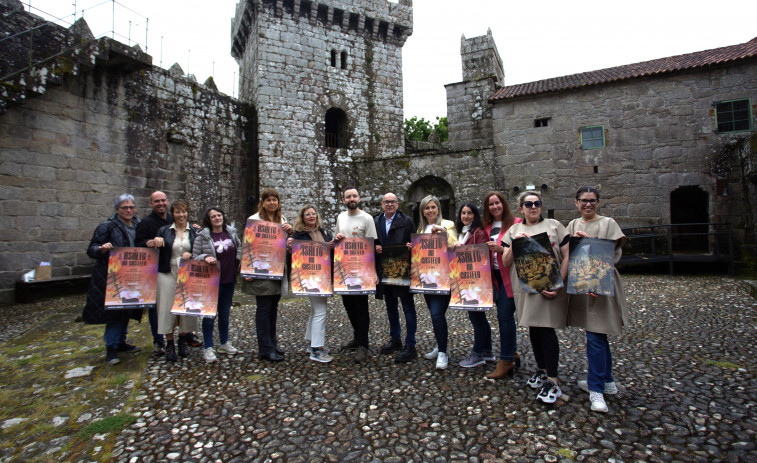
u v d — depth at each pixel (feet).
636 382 12.89
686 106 43.06
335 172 57.00
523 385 13.00
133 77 39.09
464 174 50.85
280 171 53.11
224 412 11.56
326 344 18.74
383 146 61.11
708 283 32.45
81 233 34.27
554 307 11.61
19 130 30.66
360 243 16.17
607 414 10.79
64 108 33.45
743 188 39.09
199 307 15.62
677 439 9.48
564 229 12.55
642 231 43.80
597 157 45.65
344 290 15.70
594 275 11.02
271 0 54.24
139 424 10.94
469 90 57.16
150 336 20.51
